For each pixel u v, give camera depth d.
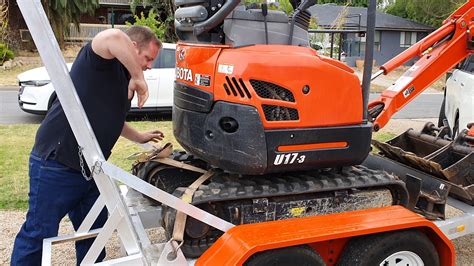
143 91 2.87
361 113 3.16
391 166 4.33
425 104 15.48
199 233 2.98
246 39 2.97
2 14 20.83
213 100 2.93
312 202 3.16
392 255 3.00
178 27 3.30
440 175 3.89
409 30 34.81
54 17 21.56
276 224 2.84
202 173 3.47
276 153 2.92
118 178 2.62
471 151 4.20
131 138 3.68
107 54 2.83
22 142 7.74
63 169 2.98
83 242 3.42
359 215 3.02
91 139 2.62
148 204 3.67
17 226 4.62
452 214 4.69
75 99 2.57
